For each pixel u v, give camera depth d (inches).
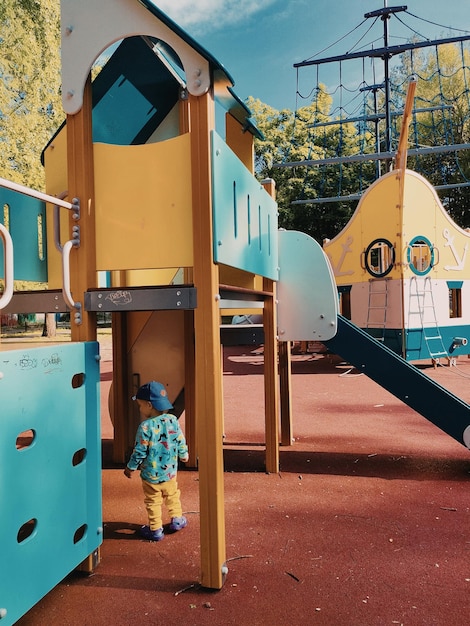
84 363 121.3
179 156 121.1
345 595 112.0
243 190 145.6
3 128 660.1
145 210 124.0
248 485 187.9
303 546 136.8
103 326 1181.1
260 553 133.0
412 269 490.9
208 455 116.6
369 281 513.0
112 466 216.4
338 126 1190.3
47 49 699.4
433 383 195.9
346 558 129.5
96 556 127.4
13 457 94.9
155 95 196.1
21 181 668.1
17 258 156.6
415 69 1291.8
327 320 206.2
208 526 115.9
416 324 490.3
